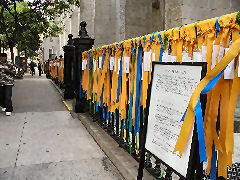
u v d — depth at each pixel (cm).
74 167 299
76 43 604
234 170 265
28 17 2028
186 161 151
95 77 465
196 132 138
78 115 577
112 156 312
